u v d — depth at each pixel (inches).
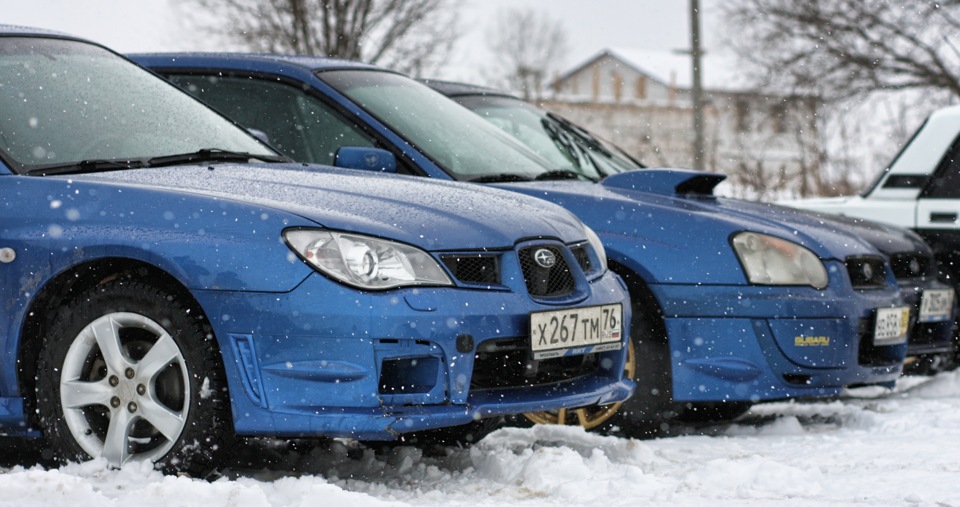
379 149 370.9
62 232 277.1
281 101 421.1
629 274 370.0
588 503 263.1
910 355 471.8
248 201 274.2
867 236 462.6
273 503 249.3
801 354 370.9
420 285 267.6
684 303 367.2
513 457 293.0
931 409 429.4
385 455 313.4
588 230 326.0
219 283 264.5
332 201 282.0
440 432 323.0
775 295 369.1
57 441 279.1
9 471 293.7
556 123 529.7
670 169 402.3
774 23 1491.1
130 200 277.1
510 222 293.4
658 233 371.2
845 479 292.2
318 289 261.6
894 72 1449.3
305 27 1595.7
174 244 268.5
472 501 266.5
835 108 1451.8
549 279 293.3
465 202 299.1
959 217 514.3
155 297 269.7
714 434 389.4
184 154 322.3
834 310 376.5
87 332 276.2
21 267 279.9
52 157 301.6
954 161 523.2
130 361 273.4
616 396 306.0
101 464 271.7
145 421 275.7
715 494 272.2
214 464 268.8
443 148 405.1
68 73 336.2
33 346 286.0
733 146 1504.7
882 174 540.1
